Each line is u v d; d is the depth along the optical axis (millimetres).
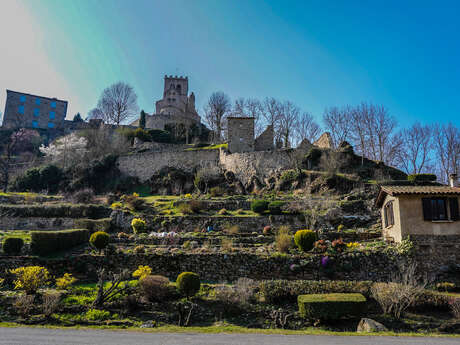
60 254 20438
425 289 16562
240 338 11867
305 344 11109
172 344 10805
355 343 11312
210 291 16734
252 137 45750
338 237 23844
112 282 16391
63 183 43250
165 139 62188
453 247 19281
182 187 41188
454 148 46156
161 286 15648
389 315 14820
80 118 85562
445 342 11711
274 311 14945
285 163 38969
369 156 49594
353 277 18766
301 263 18953
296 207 29031
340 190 33156
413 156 48094
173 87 93125
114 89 74000
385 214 22969
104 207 30547
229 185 39250
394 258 19141
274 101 56094
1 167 47969
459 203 19969
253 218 27922
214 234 25109
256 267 19094
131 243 23109
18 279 15805
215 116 63375
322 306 14250
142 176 45250
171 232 25359
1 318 13828
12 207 29438
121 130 60781
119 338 11484
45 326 12961
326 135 43094
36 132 67312
